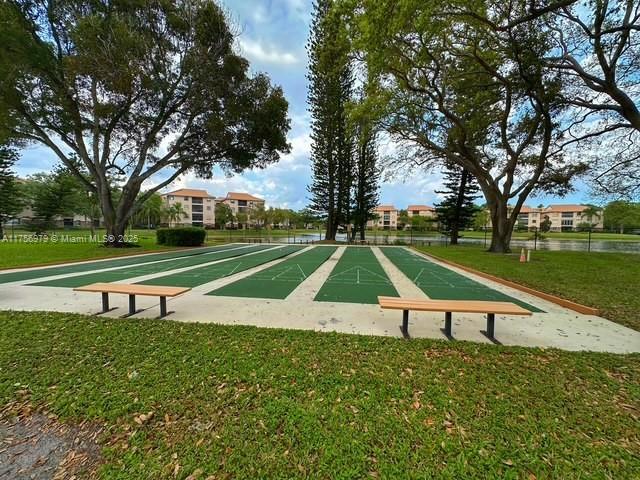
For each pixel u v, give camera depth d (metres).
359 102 14.09
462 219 25.31
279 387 2.74
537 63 10.51
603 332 4.26
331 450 2.02
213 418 2.34
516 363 3.21
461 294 6.48
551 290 6.58
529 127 14.88
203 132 16.75
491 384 2.79
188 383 2.80
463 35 11.10
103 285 5.14
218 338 3.83
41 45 12.98
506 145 14.77
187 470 1.89
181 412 2.42
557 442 2.09
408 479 1.80
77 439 2.19
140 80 13.61
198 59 14.48
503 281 7.64
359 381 2.84
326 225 27.50
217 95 15.47
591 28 10.31
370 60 8.59
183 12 14.31
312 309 5.27
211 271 9.27
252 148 17.88
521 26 10.20
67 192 28.91
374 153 25.69
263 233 47.53
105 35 12.90
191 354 3.37
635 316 4.96
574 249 19.94
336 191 25.83
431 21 7.59
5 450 2.10
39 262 10.48
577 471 1.86
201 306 5.43
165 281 7.62
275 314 4.97
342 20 9.53
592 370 3.06
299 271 9.41
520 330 4.33
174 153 16.95
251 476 1.84
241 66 15.59
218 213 71.69
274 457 1.97
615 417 2.36
